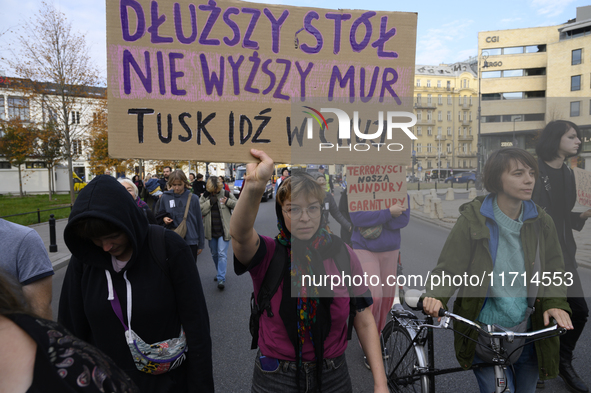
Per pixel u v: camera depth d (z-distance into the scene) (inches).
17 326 28.1
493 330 72.3
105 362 31.4
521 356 80.4
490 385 76.4
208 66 65.3
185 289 63.0
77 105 824.3
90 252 60.2
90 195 56.5
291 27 66.4
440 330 147.9
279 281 58.6
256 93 66.0
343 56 66.7
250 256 58.7
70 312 65.1
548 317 68.6
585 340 135.0
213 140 65.6
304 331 58.1
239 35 65.6
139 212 61.9
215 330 154.4
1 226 66.1
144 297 60.6
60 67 689.0
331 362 60.4
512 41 1330.0
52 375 27.5
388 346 100.7
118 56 63.9
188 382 63.6
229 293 203.6
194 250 187.5
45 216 576.7
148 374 61.5
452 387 109.2
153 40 64.4
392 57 67.2
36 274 66.6
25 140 787.4
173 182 184.2
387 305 104.3
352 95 67.0
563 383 111.4
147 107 64.5
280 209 59.2
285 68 66.4
